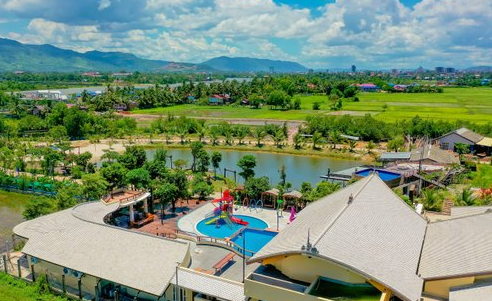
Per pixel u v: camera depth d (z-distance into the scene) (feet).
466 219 149.18
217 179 337.11
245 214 255.91
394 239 132.36
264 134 492.54
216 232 224.74
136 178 249.55
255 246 197.88
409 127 496.64
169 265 147.95
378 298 111.65
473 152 414.62
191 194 281.95
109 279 145.38
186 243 156.76
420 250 135.13
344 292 115.14
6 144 440.45
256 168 391.04
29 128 563.48
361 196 152.25
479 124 511.81
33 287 160.35
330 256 109.40
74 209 195.62
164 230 225.76
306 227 135.44
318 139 465.88
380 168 298.97
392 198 166.61
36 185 300.20
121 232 165.37
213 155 345.10
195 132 564.71
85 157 351.05
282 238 136.46
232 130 533.96
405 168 297.33
